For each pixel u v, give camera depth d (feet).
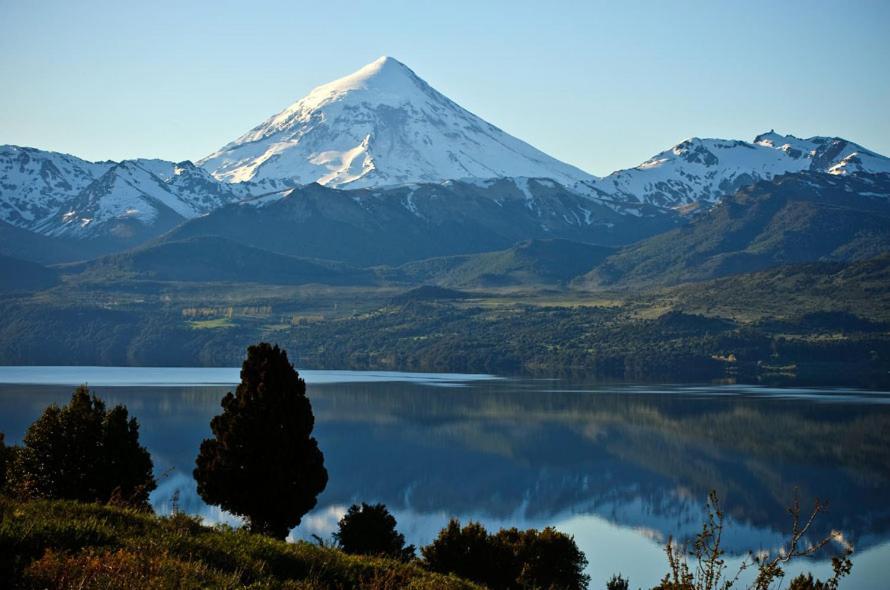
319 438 481.05
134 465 164.86
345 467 403.75
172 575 76.02
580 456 437.99
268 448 146.92
